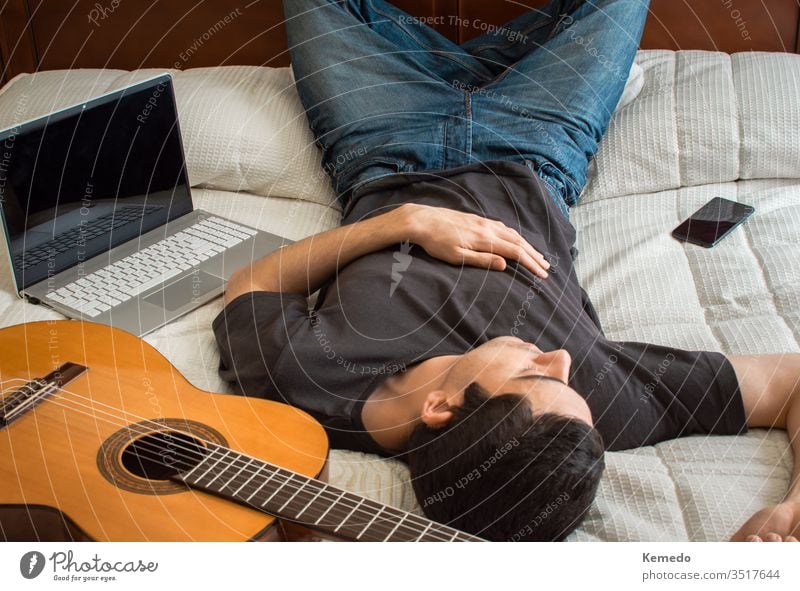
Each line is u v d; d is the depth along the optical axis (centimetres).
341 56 181
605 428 117
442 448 104
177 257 155
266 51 211
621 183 175
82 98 188
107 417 112
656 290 147
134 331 138
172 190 165
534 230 149
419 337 123
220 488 99
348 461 117
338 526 94
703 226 160
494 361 109
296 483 100
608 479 112
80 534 97
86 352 125
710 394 119
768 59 184
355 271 136
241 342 128
